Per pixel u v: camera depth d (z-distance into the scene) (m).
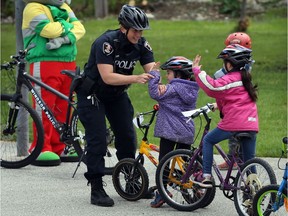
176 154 13.48
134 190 14.23
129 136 14.45
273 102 24.42
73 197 14.62
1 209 13.82
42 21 16.84
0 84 27.98
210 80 12.77
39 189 15.23
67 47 17.22
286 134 20.14
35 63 17.14
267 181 13.43
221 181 13.11
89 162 13.91
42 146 16.67
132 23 13.13
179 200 13.89
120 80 13.30
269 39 37.91
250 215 12.73
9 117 17.23
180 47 35.81
